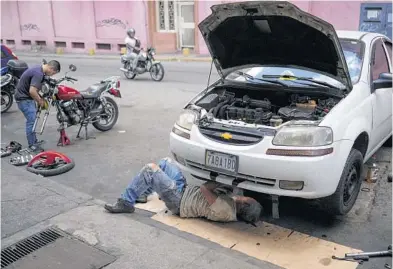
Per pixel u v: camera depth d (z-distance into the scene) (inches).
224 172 151.9
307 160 138.7
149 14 748.0
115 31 788.6
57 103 256.2
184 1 733.9
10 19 949.8
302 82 177.2
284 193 143.9
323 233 156.4
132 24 764.6
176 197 163.0
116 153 245.6
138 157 238.4
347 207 161.9
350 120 155.8
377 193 187.3
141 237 145.9
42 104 244.8
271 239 151.6
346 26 590.9
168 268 128.5
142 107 356.5
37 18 894.4
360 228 159.6
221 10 161.3
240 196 163.6
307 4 603.5
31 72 242.4
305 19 146.6
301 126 143.2
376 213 170.2
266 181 145.1
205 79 490.3
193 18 734.5
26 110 246.4
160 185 161.5
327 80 174.9
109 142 266.4
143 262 131.7
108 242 143.0
